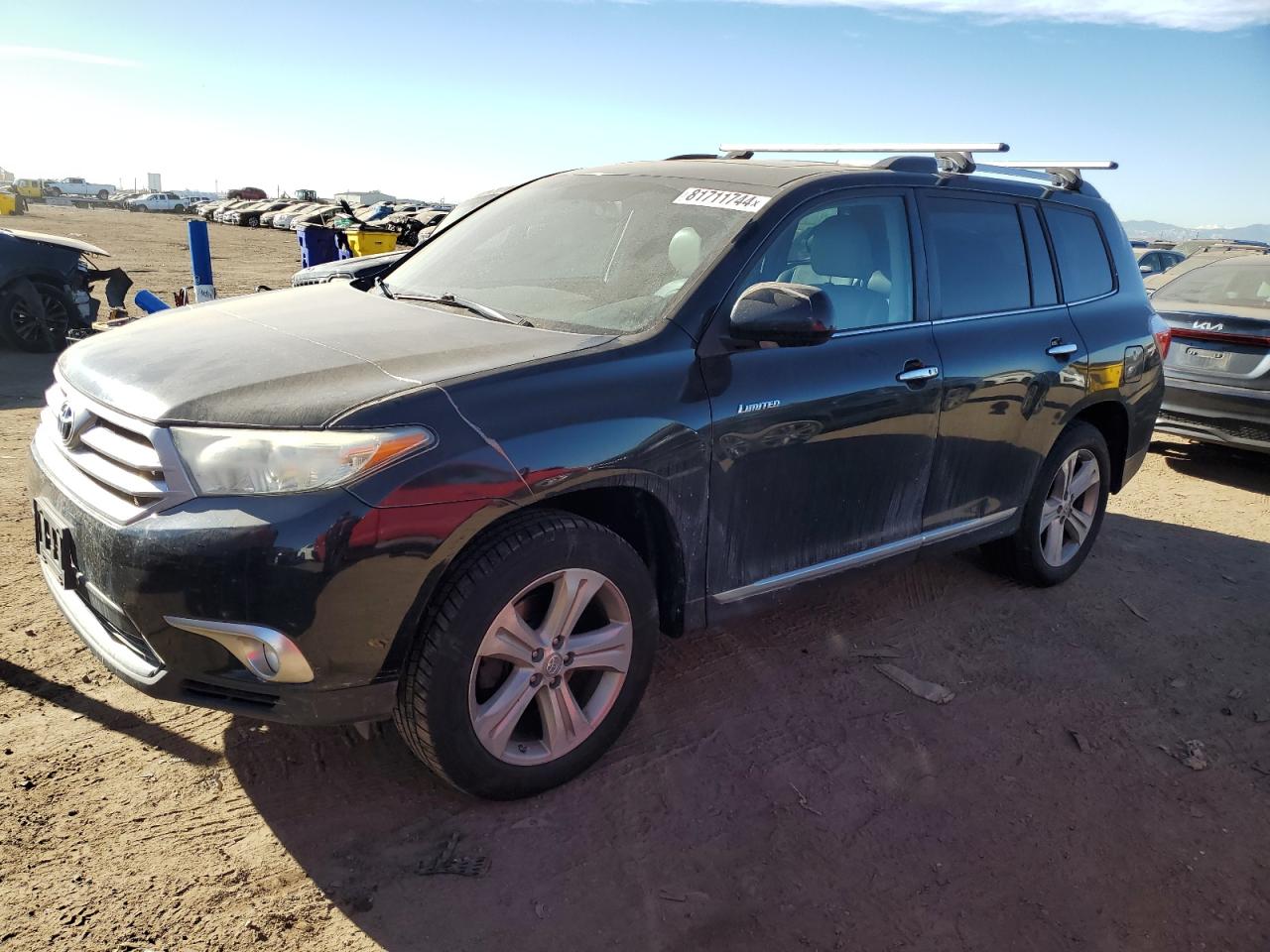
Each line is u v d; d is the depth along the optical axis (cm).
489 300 333
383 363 261
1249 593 488
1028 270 421
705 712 333
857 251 348
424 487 232
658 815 274
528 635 260
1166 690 377
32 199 9675
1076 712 354
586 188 382
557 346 279
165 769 280
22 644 344
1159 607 460
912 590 457
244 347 278
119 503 242
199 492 229
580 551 263
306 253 1264
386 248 1326
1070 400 427
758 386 300
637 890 245
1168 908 254
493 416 246
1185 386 701
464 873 246
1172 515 621
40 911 222
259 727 304
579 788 284
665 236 329
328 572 224
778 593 329
